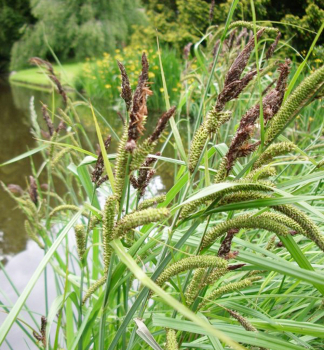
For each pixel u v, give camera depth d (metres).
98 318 0.39
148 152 0.20
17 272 0.80
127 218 0.20
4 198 1.16
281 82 0.22
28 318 0.65
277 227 0.22
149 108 2.13
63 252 0.74
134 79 2.20
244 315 0.39
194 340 0.35
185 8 2.64
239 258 0.23
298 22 1.67
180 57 2.60
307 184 0.29
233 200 0.22
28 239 0.93
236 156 0.22
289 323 0.29
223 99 0.21
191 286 0.25
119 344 0.36
